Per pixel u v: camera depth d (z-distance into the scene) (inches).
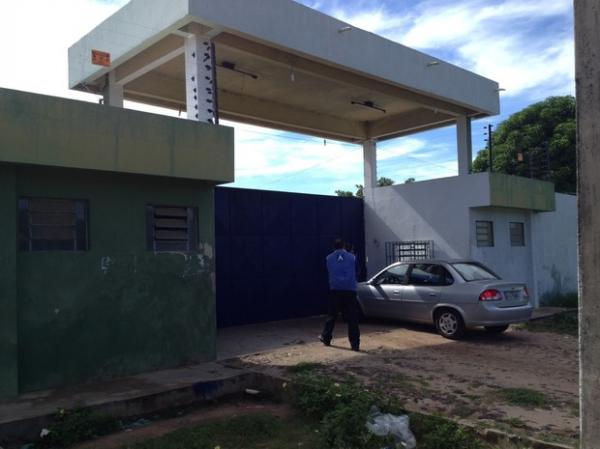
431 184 551.2
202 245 333.1
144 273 306.8
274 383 285.9
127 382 282.8
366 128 654.5
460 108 573.6
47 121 261.1
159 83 484.4
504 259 562.6
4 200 256.2
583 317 135.5
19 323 263.3
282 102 569.9
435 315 421.1
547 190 602.5
